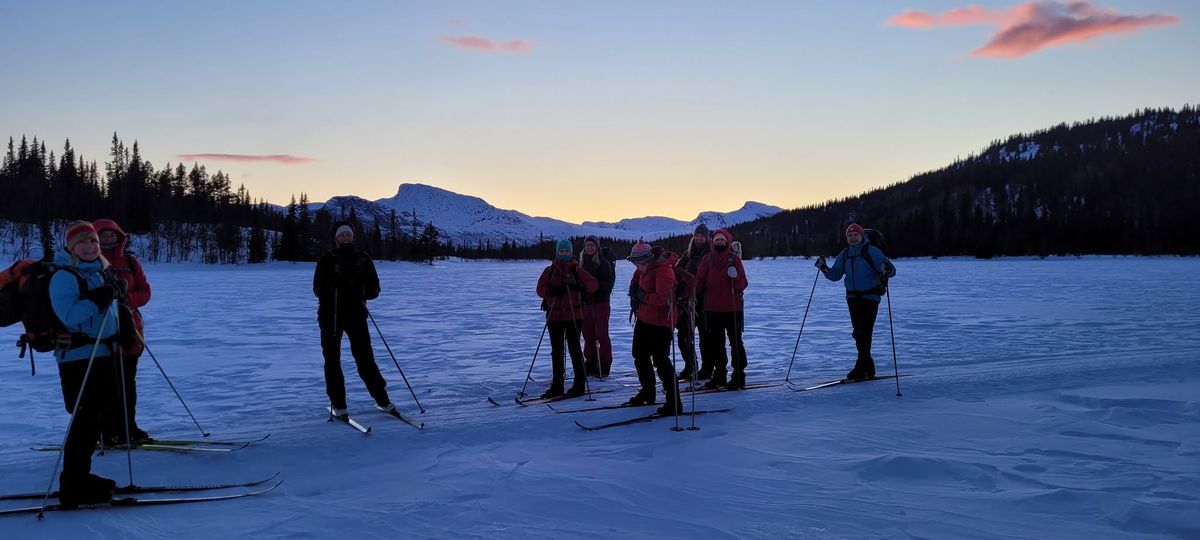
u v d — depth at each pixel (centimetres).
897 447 412
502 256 15975
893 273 638
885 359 862
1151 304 1719
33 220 8394
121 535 288
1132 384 592
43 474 380
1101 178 14612
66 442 326
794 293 2430
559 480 354
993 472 357
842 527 288
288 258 8788
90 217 8888
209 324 1424
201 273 5822
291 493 342
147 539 284
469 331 1272
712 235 644
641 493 333
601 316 743
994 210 14562
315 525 296
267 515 310
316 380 744
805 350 952
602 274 744
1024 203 14088
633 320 1403
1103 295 2084
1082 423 457
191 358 919
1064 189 14600
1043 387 587
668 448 417
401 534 284
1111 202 12962
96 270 342
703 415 509
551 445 429
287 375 778
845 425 469
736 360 628
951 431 448
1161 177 14000
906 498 323
